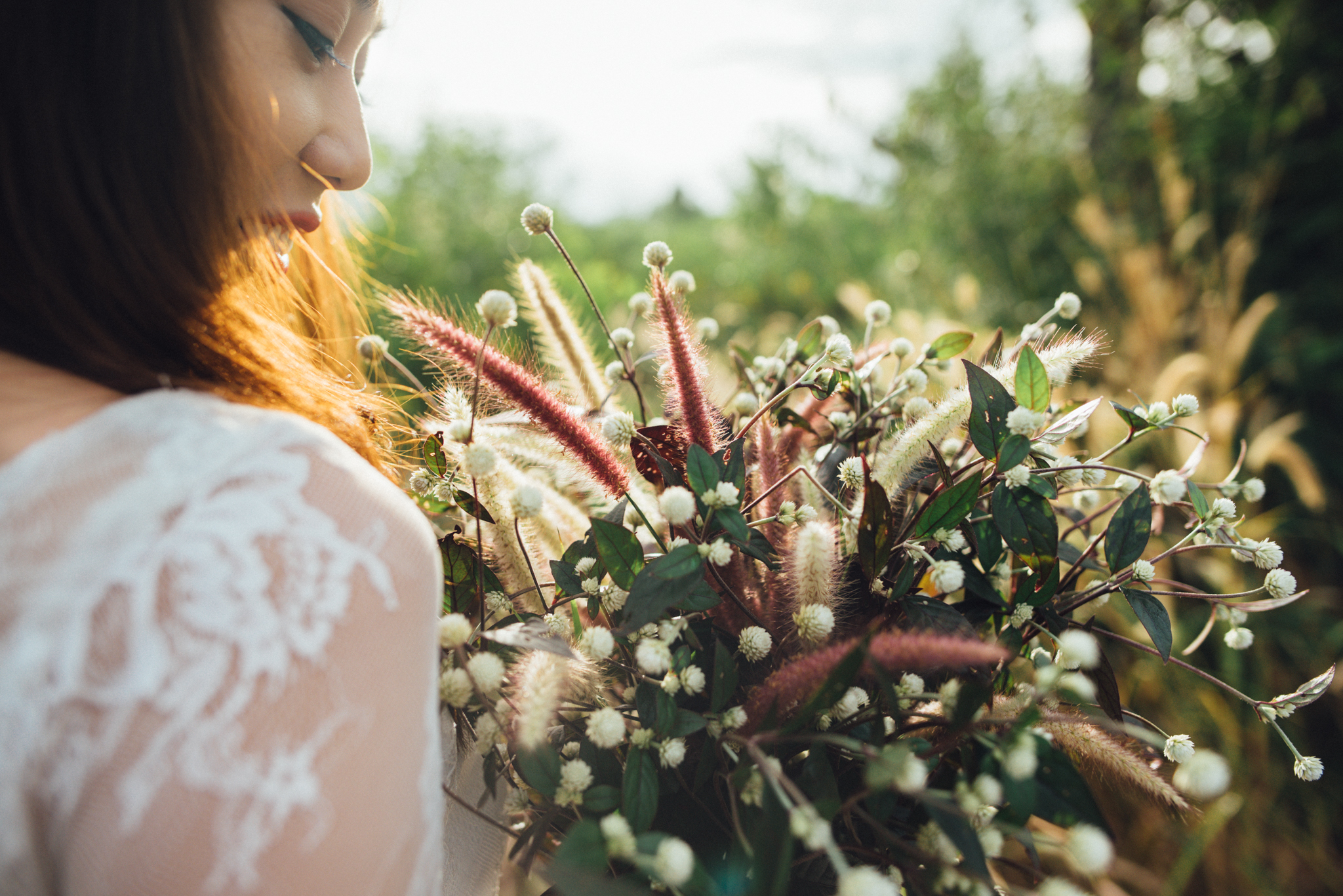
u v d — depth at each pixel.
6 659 0.36
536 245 4.84
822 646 0.64
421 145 4.85
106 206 0.50
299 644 0.38
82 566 0.37
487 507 0.73
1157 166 3.05
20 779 0.36
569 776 0.58
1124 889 1.80
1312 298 2.84
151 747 0.36
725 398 0.97
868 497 0.65
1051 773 0.52
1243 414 2.47
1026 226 3.38
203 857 0.36
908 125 3.93
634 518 0.73
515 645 0.55
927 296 3.51
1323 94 2.97
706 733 0.67
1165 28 3.35
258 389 0.57
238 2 0.53
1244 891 1.78
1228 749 1.83
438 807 0.48
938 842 0.59
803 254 4.27
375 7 0.66
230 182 0.54
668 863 0.48
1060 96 3.54
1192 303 2.61
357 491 0.44
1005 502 0.68
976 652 0.49
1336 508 2.44
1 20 0.47
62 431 0.41
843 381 0.81
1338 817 1.88
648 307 0.89
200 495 0.39
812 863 0.63
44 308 0.47
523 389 0.67
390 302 0.70
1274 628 2.11
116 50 0.48
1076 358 0.80
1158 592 0.76
